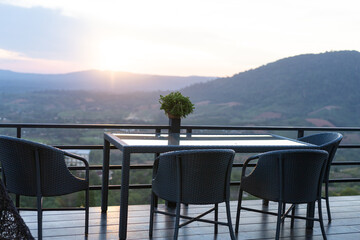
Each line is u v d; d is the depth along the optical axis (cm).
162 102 404
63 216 347
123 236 295
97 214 357
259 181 299
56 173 271
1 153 269
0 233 149
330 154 345
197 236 312
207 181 268
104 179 365
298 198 288
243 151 320
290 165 282
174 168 271
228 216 278
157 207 393
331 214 388
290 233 329
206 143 327
